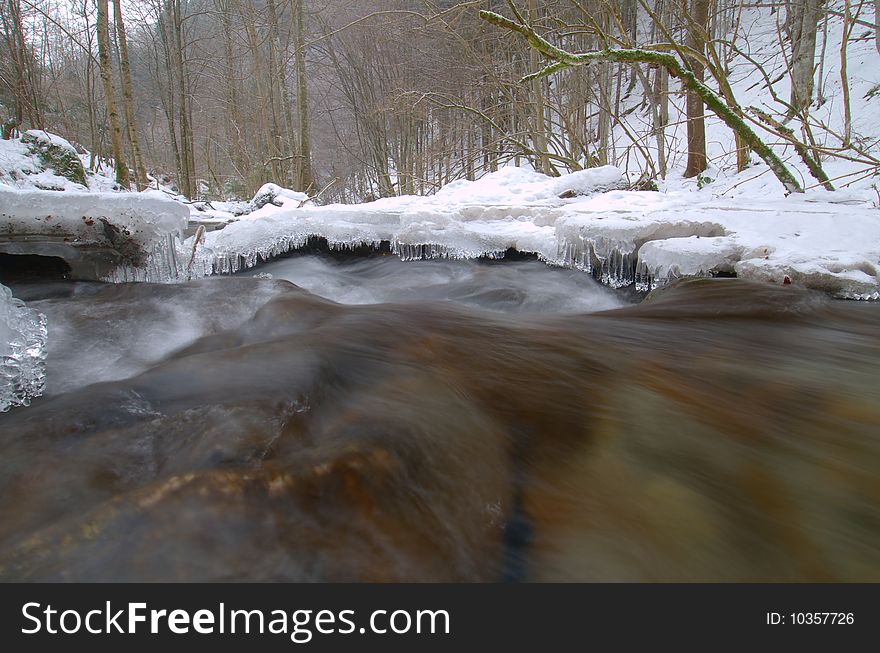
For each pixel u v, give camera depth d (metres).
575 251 5.13
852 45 16.16
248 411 1.49
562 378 2.17
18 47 13.41
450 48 15.07
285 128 22.25
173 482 1.12
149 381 1.82
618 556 1.27
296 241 5.68
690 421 1.86
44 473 1.29
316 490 1.15
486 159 17.52
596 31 6.97
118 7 13.83
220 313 3.77
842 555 1.29
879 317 3.15
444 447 1.46
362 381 1.91
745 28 21.64
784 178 7.06
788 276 3.73
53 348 2.87
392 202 7.95
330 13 19.39
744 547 1.32
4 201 4.11
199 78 24.77
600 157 13.85
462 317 2.93
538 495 1.47
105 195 4.47
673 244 4.38
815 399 2.04
